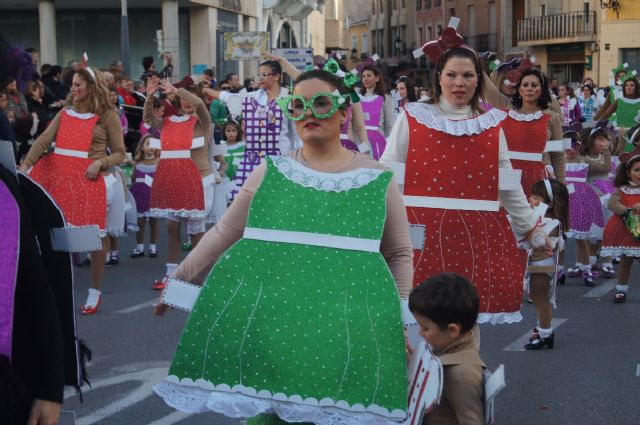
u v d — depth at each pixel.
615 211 9.51
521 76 8.75
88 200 8.94
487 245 5.71
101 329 8.26
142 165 12.18
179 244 10.30
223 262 3.82
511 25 56.28
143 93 19.80
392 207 3.92
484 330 8.37
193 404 3.76
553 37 50.56
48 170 9.06
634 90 15.99
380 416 3.69
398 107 15.23
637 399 6.36
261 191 3.87
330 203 3.83
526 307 9.31
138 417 5.91
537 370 7.05
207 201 10.51
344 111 3.98
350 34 83.94
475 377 3.66
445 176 5.73
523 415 6.03
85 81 9.09
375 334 3.72
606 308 9.33
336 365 3.70
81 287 10.22
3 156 3.12
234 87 22.95
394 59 68.19
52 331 3.06
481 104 6.65
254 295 3.77
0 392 2.90
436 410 3.72
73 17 33.62
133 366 7.06
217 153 10.65
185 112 10.56
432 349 3.82
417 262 5.75
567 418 5.98
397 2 73.94
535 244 5.85
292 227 3.82
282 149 10.85
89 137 9.05
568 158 10.84
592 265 11.31
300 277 3.78
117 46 33.81
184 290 3.90
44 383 3.05
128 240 13.91
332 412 3.68
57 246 3.24
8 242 2.97
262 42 25.61
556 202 7.53
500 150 5.75
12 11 33.62
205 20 33.78
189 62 34.06
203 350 3.76
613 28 46.12
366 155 4.04
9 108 11.26
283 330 3.73
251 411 3.70
